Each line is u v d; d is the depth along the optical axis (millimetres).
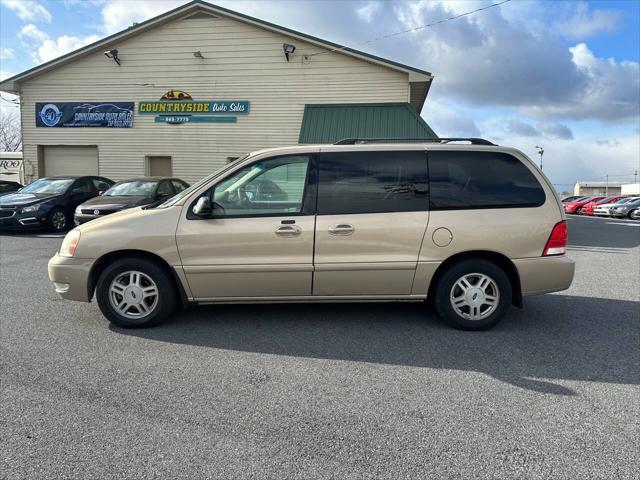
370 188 4375
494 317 4422
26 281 6516
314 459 2441
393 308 5207
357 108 15711
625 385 3309
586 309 5258
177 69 16828
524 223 4328
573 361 3742
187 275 4340
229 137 16781
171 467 2369
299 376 3453
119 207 10266
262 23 15984
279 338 4254
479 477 2301
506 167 4457
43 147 17922
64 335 4324
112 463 2398
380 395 3154
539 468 2367
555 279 4367
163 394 3158
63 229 12234
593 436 2654
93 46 16797
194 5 16203
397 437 2648
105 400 3070
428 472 2338
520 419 2840
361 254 4320
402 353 3904
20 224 11352
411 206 4348
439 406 3006
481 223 4312
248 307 5227
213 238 4297
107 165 17453
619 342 4176
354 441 2605
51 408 2957
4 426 2744
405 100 15773
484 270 4375
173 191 12555
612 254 9727
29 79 17531
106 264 4539
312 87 16203
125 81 17125
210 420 2824
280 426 2760
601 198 36125
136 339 4223
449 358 3799
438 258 4328
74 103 17422
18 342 4133
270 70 16375
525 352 3930
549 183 4465
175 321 4738
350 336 4312
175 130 17031
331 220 4305
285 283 4375
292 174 4414
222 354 3877
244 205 4383
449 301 4430
